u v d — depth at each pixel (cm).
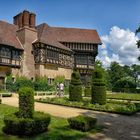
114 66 6988
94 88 1912
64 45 4241
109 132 962
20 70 3400
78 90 2086
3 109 1423
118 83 5688
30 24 3662
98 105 1759
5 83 3109
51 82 3662
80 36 4431
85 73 4294
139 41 2403
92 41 4362
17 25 3916
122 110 1548
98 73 1925
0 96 2398
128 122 1199
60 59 3872
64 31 4453
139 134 942
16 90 3038
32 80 3400
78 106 1722
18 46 3416
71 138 845
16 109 1450
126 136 906
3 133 882
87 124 952
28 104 902
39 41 3497
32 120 853
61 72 3891
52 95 2973
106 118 1308
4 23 3659
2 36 3331
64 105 1819
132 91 4681
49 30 4144
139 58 2445
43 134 882
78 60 4266
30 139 816
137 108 1695
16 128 849
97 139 855
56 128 980
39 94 2919
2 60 3141
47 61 3584
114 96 3044
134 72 8119
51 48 3688
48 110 1532
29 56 3544
